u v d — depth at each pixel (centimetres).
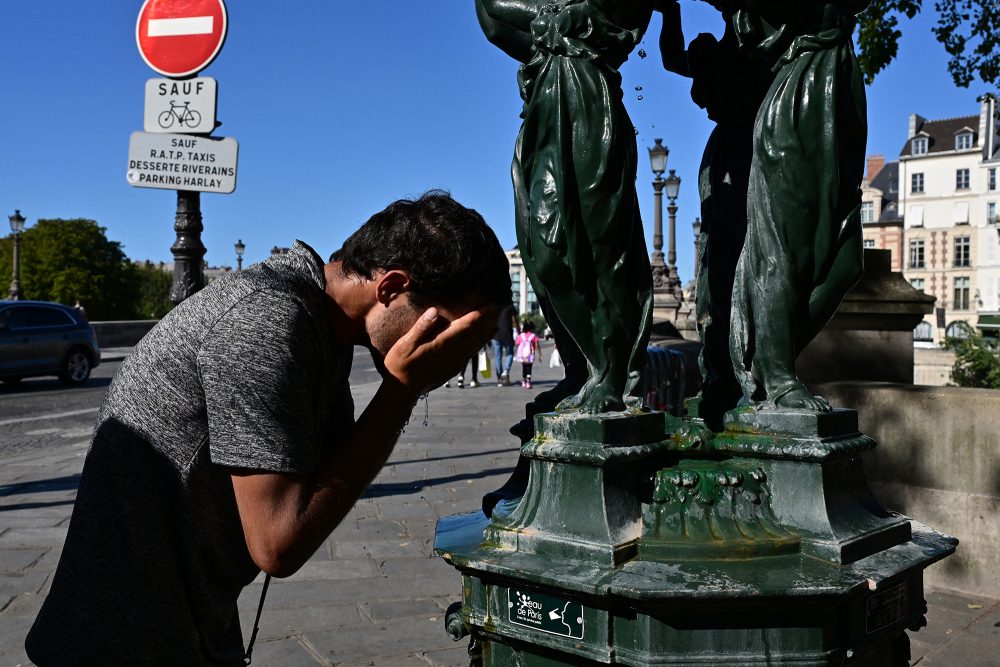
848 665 162
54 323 1858
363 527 568
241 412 133
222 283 148
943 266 8825
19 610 414
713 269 211
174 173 591
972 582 413
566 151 169
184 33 581
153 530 145
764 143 179
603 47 170
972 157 8694
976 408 407
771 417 176
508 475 754
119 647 148
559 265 170
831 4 176
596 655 153
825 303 180
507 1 192
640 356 175
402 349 139
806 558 161
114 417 147
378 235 143
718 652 148
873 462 440
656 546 160
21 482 753
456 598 427
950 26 1067
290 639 373
